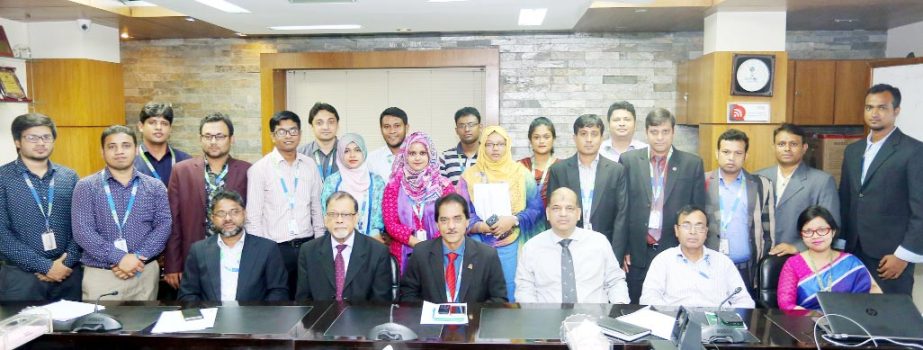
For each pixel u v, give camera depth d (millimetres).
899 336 1940
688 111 4859
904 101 3791
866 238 3281
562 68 5277
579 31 5195
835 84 4734
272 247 2842
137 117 5578
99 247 2840
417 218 3236
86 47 4566
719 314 2111
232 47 5457
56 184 2939
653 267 2797
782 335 2002
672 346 1762
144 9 4398
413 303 2357
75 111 4555
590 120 3291
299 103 5602
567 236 2803
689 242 2668
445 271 2742
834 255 2688
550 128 3688
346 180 3375
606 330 1995
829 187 3215
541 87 5305
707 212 3266
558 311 2258
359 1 3410
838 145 4684
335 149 3766
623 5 4098
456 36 5301
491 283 2736
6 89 4152
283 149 3242
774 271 2781
